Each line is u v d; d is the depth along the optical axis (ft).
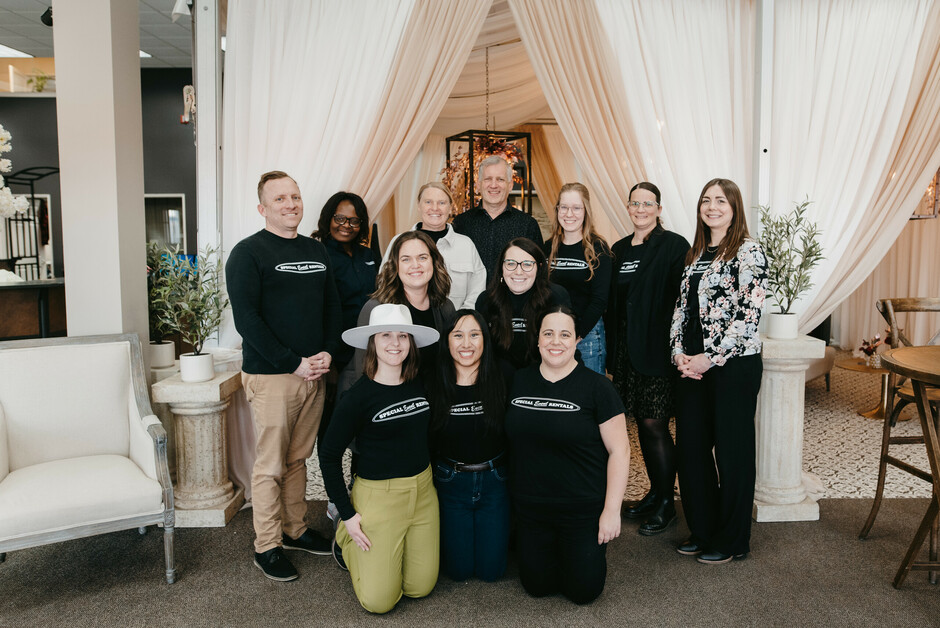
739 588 7.82
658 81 11.16
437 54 10.62
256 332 7.85
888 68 11.19
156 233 27.84
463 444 7.53
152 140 27.45
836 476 11.89
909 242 23.38
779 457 9.97
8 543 7.10
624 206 11.34
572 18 10.87
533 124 25.16
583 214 9.21
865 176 11.33
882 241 11.48
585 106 11.13
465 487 7.64
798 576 8.11
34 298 15.92
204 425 9.80
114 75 9.49
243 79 10.39
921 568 7.64
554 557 7.52
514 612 7.32
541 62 10.92
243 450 10.73
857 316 26.07
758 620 7.14
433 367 7.64
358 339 7.32
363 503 7.25
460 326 7.30
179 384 9.55
